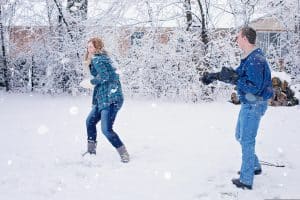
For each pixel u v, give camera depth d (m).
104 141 7.05
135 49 14.36
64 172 5.31
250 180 4.68
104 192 4.62
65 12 15.32
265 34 16.47
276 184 4.87
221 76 4.58
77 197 4.47
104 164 5.67
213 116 9.98
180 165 5.61
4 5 16.22
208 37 14.27
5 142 6.98
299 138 7.35
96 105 5.86
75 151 6.32
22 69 16.38
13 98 13.98
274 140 7.19
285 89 12.34
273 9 14.77
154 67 14.22
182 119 9.51
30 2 15.86
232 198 4.42
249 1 14.30
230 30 14.38
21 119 9.43
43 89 15.55
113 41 14.75
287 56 15.30
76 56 15.10
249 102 4.57
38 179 5.02
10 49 16.47
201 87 13.68
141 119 9.47
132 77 14.41
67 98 14.09
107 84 5.67
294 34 15.31
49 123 8.88
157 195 4.52
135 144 6.86
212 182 4.93
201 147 6.65
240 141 4.76
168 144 6.87
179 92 14.01
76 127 8.39
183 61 13.95
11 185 4.81
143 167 5.54
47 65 15.65
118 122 9.03
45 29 15.73
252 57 4.54
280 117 9.71
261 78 4.48
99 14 14.98
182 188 4.73
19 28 16.34
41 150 6.40
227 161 5.79
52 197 4.47
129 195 4.52
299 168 5.54
